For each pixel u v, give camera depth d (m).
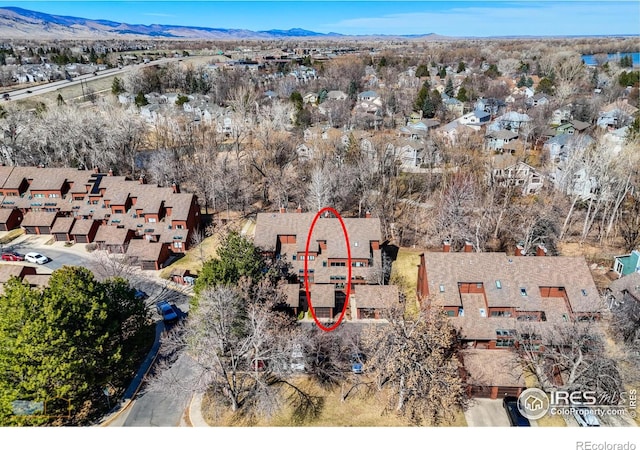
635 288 48.00
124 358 39.91
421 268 52.50
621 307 47.03
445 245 54.00
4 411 32.78
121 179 75.38
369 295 50.69
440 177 86.75
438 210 68.88
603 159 68.19
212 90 172.50
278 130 108.25
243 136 113.75
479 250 59.31
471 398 39.19
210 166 85.81
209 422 37.38
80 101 146.38
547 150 95.12
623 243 66.19
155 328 49.28
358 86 184.12
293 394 40.06
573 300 45.16
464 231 61.50
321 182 71.06
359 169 78.75
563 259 47.97
